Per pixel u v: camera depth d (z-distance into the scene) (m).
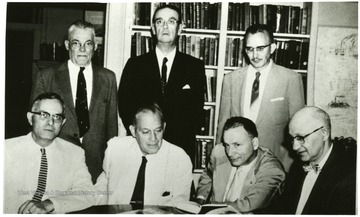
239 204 3.38
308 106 3.69
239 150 3.51
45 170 3.27
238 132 3.53
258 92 3.68
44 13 4.40
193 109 3.63
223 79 3.74
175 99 3.61
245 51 3.74
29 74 4.21
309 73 3.80
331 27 3.81
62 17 4.43
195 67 3.66
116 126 3.58
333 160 3.40
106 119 3.56
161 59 3.64
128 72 3.61
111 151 3.44
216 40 3.79
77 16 4.46
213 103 3.78
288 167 3.55
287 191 3.40
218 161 3.58
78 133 3.48
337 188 3.30
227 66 3.78
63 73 3.54
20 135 3.72
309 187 3.37
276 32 3.81
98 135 3.53
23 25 4.36
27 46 4.33
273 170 3.43
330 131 3.52
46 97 3.40
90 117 3.52
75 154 3.36
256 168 3.47
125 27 3.71
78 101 3.51
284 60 3.79
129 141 3.48
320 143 3.48
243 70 3.72
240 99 3.69
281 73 3.70
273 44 3.72
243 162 3.50
